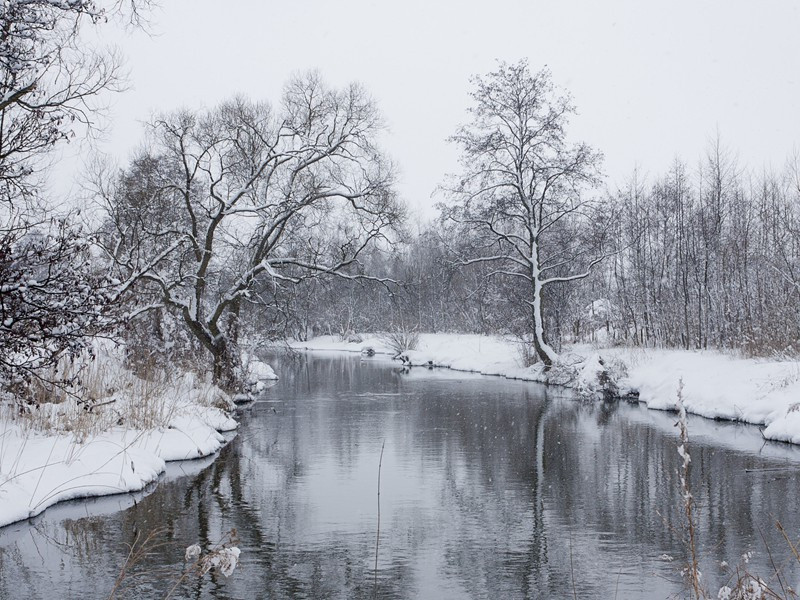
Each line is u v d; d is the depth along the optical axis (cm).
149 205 2069
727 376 2083
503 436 1736
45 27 921
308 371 3878
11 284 896
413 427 1877
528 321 3300
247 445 1622
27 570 822
